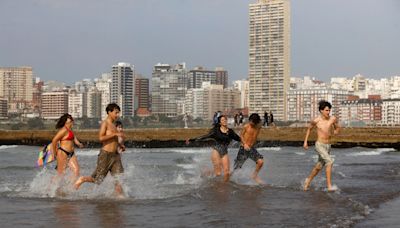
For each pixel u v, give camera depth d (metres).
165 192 11.13
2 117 180.75
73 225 7.46
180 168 17.89
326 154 11.77
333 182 13.28
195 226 7.42
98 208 8.98
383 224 7.71
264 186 12.19
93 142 42.16
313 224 7.57
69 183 11.39
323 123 11.85
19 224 7.52
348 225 7.55
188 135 42.94
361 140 39.97
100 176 10.67
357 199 10.29
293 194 10.77
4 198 10.22
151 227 7.35
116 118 10.80
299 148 37.84
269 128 42.75
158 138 42.88
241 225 7.49
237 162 13.45
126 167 18.44
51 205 9.31
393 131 41.06
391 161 22.61
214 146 13.52
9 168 18.56
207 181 13.17
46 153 11.65
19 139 44.28
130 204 9.45
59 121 11.73
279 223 7.63
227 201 9.80
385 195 10.88
